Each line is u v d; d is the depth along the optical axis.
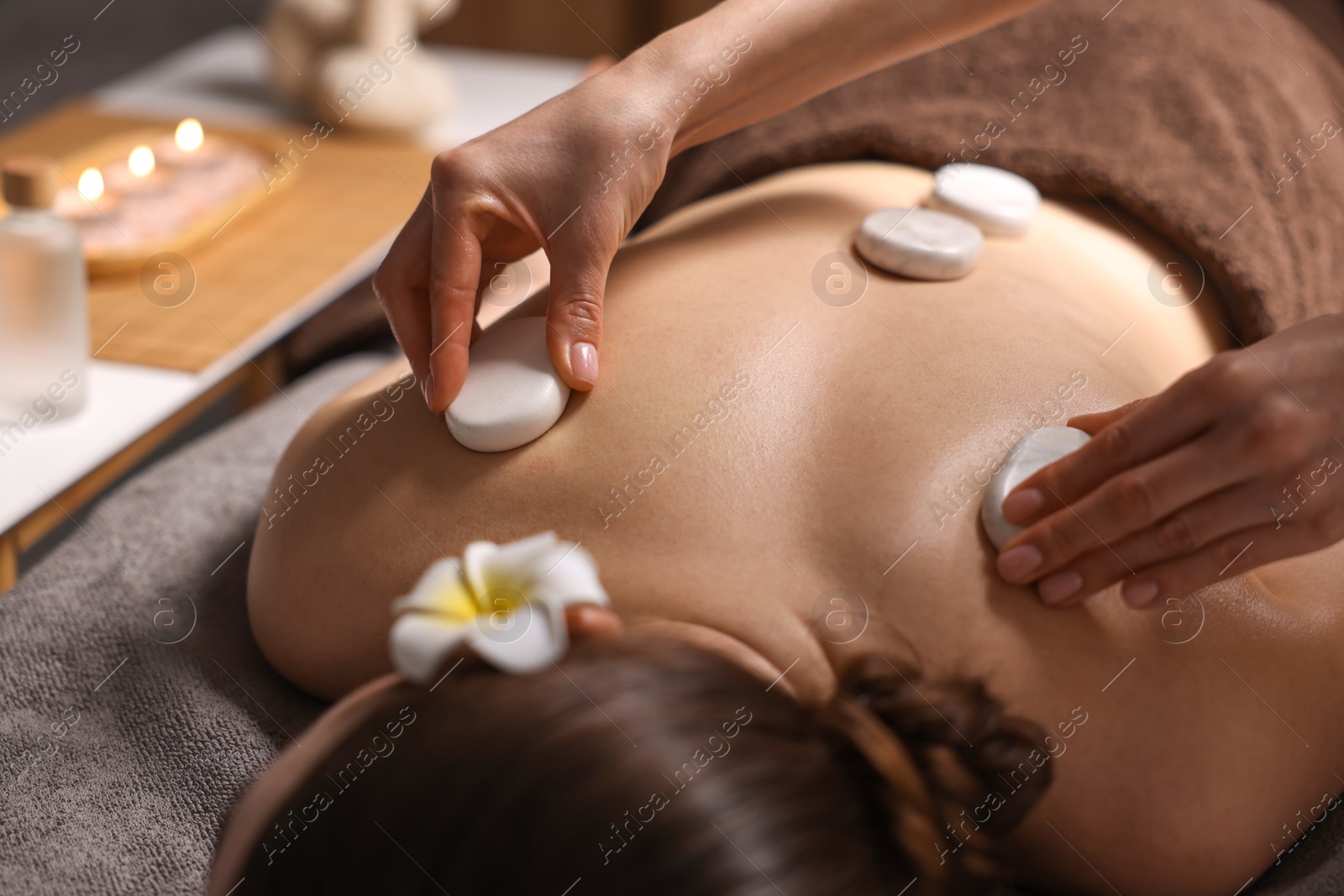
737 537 0.59
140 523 0.82
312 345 1.26
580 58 2.45
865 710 0.48
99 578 0.76
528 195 0.66
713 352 0.64
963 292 0.71
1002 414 0.63
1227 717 0.58
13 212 0.93
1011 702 0.56
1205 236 0.85
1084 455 0.55
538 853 0.40
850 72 0.77
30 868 0.59
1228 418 0.52
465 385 0.64
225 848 0.47
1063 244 0.83
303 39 1.61
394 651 0.48
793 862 0.40
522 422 0.62
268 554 0.68
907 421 0.62
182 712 0.67
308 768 0.45
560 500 0.61
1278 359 0.52
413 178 1.52
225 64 1.87
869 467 0.60
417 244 0.66
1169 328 0.82
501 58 2.30
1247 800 0.59
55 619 0.72
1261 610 0.61
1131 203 0.87
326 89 1.60
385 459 0.65
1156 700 0.57
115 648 0.71
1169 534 0.54
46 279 0.93
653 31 2.39
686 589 0.57
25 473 0.90
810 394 0.63
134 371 1.06
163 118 1.64
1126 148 0.92
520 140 0.66
